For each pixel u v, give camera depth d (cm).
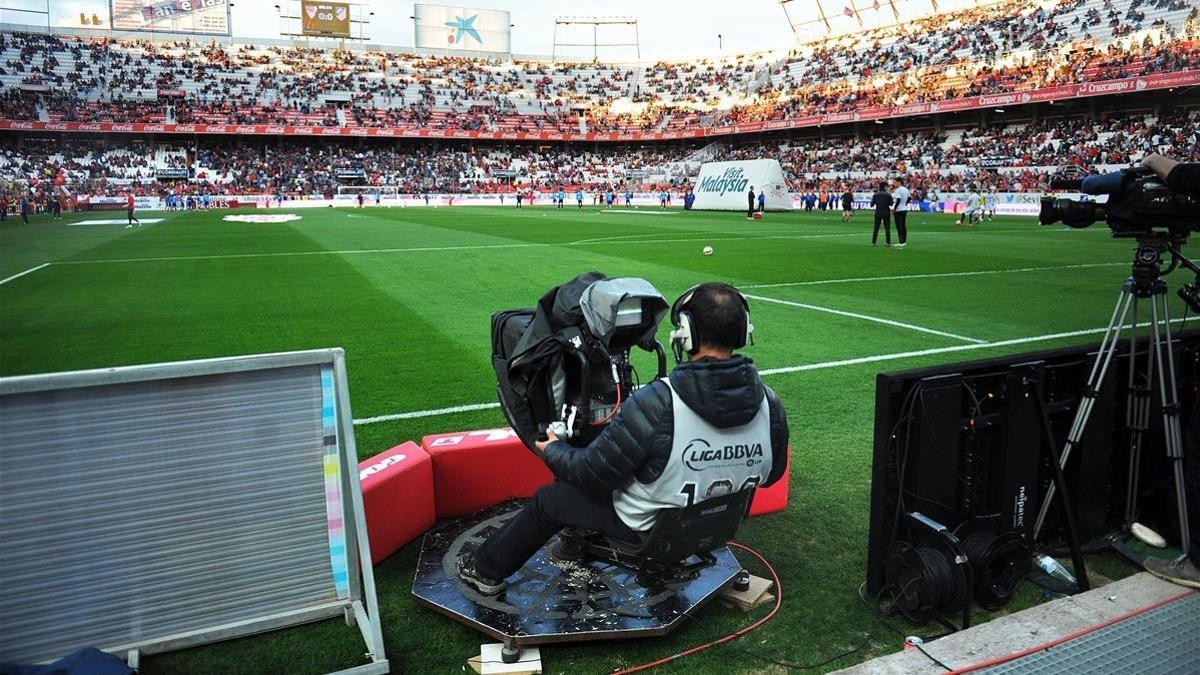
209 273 1430
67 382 235
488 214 3988
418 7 7725
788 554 359
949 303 1066
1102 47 4716
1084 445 354
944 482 312
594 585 308
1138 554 353
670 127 6844
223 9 7056
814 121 5597
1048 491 345
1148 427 368
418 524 373
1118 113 4534
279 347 795
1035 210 3591
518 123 6762
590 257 1698
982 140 4909
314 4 7312
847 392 624
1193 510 327
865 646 288
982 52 5441
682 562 322
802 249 1898
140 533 250
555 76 7756
